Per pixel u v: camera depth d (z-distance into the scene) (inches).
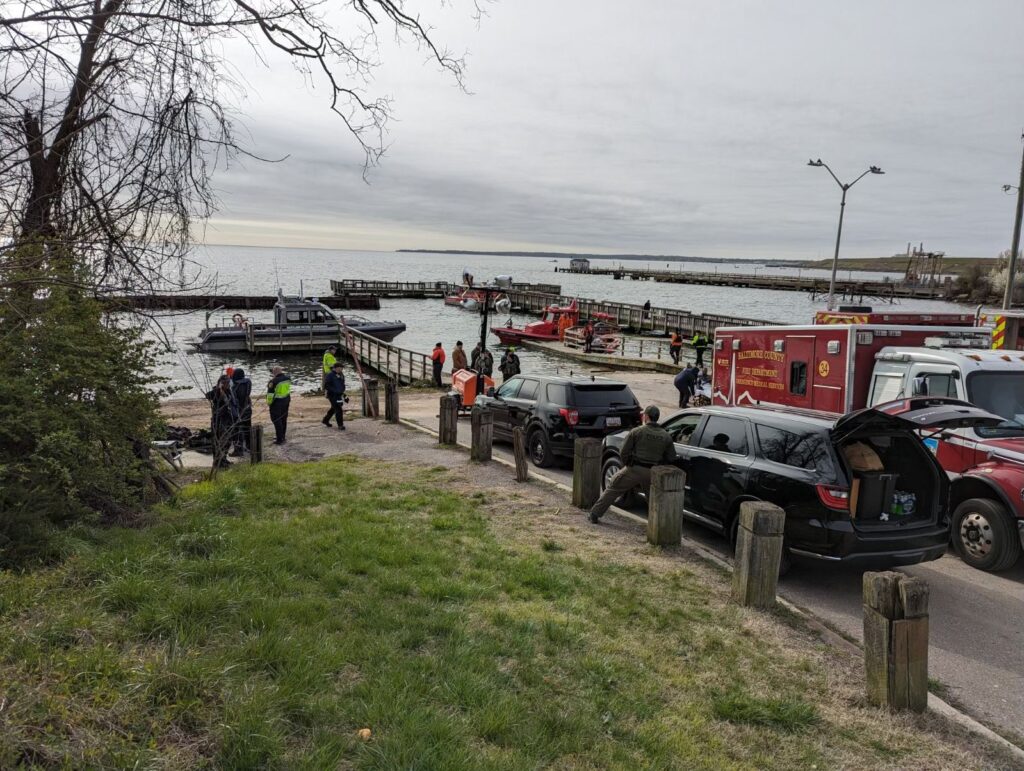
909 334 390.6
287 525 285.0
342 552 250.2
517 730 144.3
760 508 235.3
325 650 163.6
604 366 1343.5
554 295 2694.4
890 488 266.8
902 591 175.3
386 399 684.7
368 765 123.0
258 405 810.8
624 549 296.0
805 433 275.7
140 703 126.8
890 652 175.8
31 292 216.1
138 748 113.7
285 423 578.2
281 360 1460.4
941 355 339.0
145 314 226.1
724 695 176.9
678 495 298.8
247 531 266.1
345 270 7834.6
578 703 162.2
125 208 190.9
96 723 118.6
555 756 138.8
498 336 1760.6
